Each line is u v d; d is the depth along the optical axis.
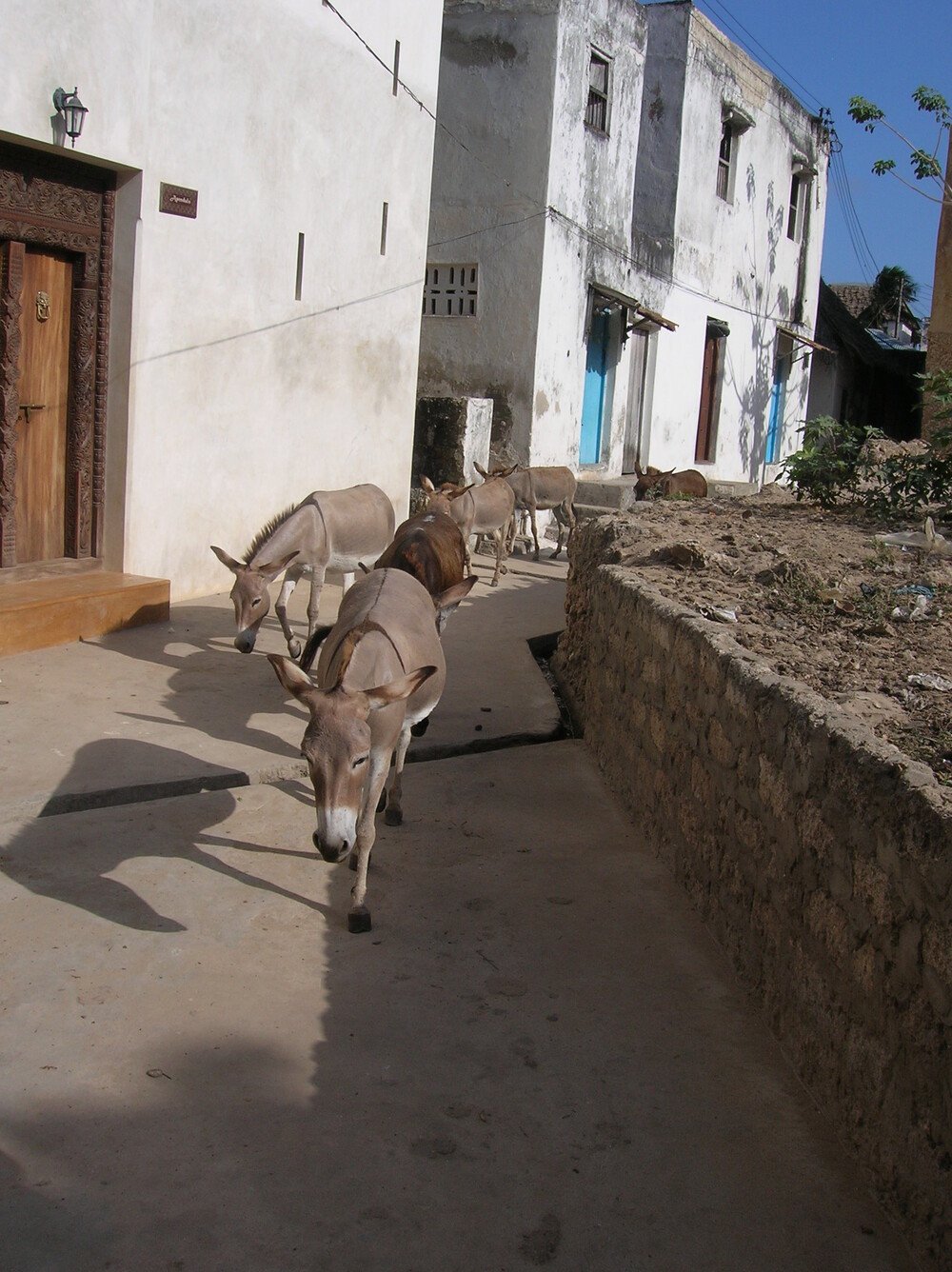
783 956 4.04
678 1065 3.87
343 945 4.51
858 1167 3.37
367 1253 2.95
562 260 15.59
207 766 6.05
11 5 7.21
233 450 10.04
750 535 8.40
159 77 8.55
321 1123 3.45
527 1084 3.71
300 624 9.52
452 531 7.65
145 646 8.25
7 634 7.62
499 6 14.91
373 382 12.04
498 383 15.58
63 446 8.66
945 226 12.43
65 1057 3.66
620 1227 3.10
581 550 8.56
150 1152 3.26
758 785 4.33
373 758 4.54
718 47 19.36
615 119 16.66
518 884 5.18
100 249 8.58
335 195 10.92
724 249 21.19
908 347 34.19
